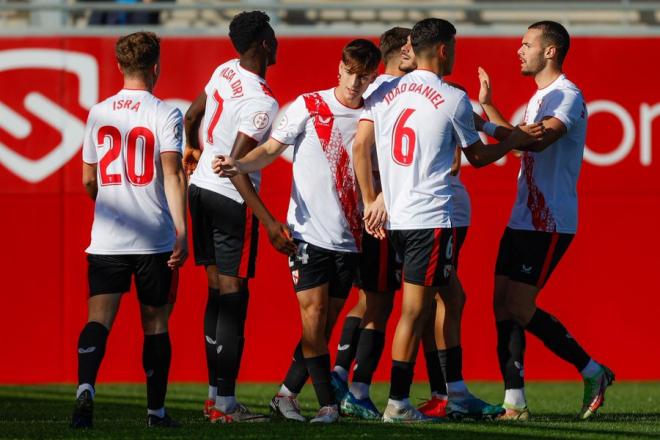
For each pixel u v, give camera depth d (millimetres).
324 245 18469
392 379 19141
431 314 20922
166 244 18125
